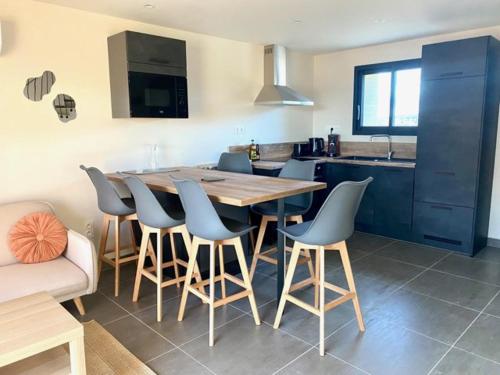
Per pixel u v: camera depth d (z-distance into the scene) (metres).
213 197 2.45
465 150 3.79
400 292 3.10
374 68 5.09
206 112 4.44
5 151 3.09
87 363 2.19
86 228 3.62
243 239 3.51
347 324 2.61
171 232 2.81
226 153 4.23
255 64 4.89
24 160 3.20
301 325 2.61
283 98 4.65
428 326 2.59
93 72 3.50
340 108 5.54
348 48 5.18
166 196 3.50
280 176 3.38
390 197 4.46
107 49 3.56
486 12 3.49
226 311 2.81
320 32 4.22
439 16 3.61
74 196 3.51
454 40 3.89
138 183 2.64
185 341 2.44
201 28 4.01
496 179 4.15
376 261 3.78
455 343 2.39
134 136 3.86
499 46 3.81
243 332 2.53
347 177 4.85
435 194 4.07
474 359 2.23
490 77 3.68
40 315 1.89
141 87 3.44
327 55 5.58
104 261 3.34
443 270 3.54
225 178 3.21
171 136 4.15
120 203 3.04
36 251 2.75
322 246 2.29
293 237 2.39
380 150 5.21
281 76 4.97
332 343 2.40
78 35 3.37
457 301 2.94
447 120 3.87
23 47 3.09
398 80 4.91
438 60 3.84
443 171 3.97
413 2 3.19
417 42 4.62
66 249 2.89
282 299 2.54
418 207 4.23
